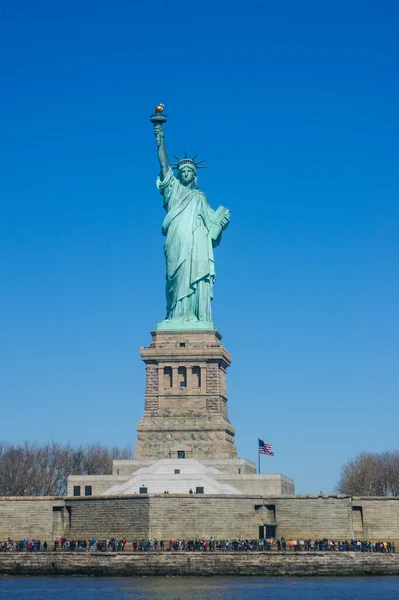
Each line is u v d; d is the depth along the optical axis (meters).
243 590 161.12
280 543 197.00
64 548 197.12
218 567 183.25
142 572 182.62
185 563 183.12
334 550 191.50
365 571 186.12
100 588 163.12
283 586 167.50
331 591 160.25
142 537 195.12
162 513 196.38
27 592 157.75
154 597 151.38
